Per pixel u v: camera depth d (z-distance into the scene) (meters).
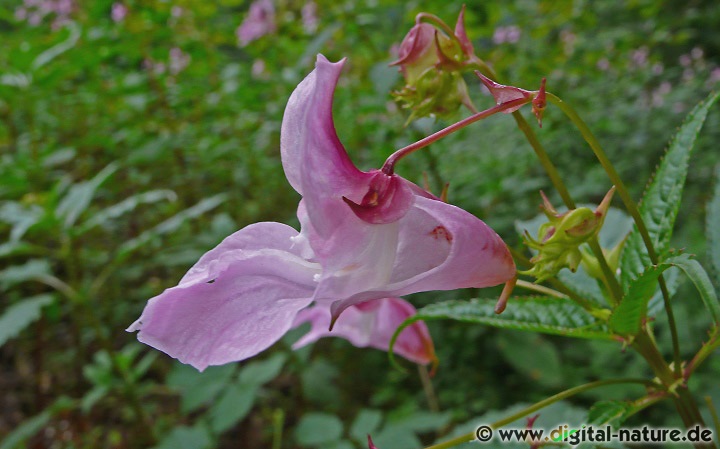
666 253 0.07
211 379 0.17
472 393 0.22
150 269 0.27
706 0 0.59
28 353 0.25
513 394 0.22
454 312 0.08
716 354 0.20
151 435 0.19
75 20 0.36
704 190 0.30
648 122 0.35
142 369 0.18
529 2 0.44
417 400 0.22
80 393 0.23
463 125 0.06
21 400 0.23
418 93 0.08
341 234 0.05
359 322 0.10
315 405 0.22
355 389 0.23
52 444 0.21
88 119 0.33
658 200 0.08
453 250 0.06
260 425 0.22
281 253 0.06
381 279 0.06
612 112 0.35
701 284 0.06
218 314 0.06
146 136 0.31
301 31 0.30
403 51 0.08
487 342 0.23
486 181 0.25
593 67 0.41
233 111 0.32
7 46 0.36
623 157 0.31
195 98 0.33
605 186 0.28
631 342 0.07
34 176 0.25
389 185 0.06
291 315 0.06
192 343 0.06
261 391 0.22
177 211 0.27
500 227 0.22
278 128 0.28
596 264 0.08
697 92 0.41
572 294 0.08
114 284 0.25
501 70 0.34
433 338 0.23
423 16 0.08
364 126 0.25
